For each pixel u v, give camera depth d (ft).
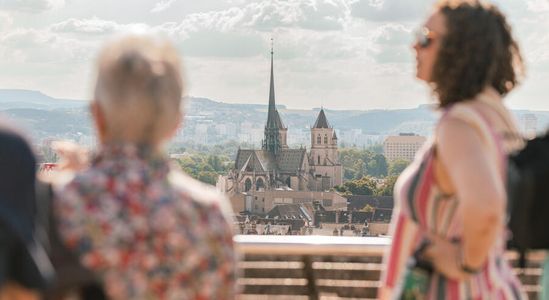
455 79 12.62
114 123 10.32
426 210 12.40
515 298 12.36
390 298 12.36
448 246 11.95
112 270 9.95
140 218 10.03
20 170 9.34
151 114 10.34
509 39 12.90
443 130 12.05
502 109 12.69
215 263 10.23
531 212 12.74
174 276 10.07
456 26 12.61
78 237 9.96
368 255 18.10
